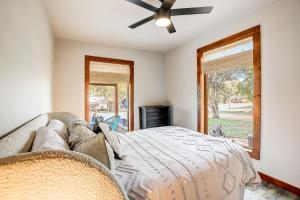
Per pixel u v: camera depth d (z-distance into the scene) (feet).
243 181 5.30
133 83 14.58
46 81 8.12
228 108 10.65
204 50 11.46
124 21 9.44
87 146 3.40
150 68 15.31
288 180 7.14
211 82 11.79
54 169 1.02
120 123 18.69
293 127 7.02
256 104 8.31
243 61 9.15
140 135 7.82
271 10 7.78
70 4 7.72
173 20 9.38
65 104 12.04
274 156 7.63
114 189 1.17
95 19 9.18
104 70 13.60
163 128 9.25
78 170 1.07
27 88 4.68
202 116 11.84
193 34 11.42
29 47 4.91
